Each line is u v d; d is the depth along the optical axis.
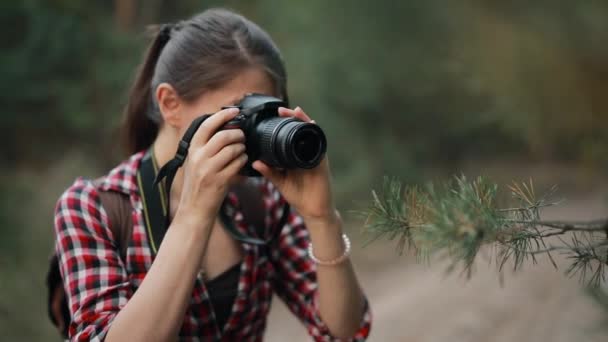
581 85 3.30
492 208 0.74
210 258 1.16
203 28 1.14
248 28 1.16
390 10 7.65
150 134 1.31
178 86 1.14
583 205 5.75
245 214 1.22
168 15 5.98
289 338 3.51
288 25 6.42
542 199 0.79
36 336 3.00
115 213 1.12
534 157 7.71
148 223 1.12
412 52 7.82
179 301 0.96
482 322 2.96
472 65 4.52
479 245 0.70
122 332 0.94
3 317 2.96
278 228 1.25
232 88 1.12
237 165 1.02
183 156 1.07
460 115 7.86
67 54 5.00
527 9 4.35
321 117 6.39
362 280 4.55
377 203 0.84
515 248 0.74
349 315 1.18
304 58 6.34
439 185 0.82
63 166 4.40
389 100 7.99
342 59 6.91
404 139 8.24
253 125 1.06
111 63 5.09
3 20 4.90
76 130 4.91
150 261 1.10
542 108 3.55
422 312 3.37
